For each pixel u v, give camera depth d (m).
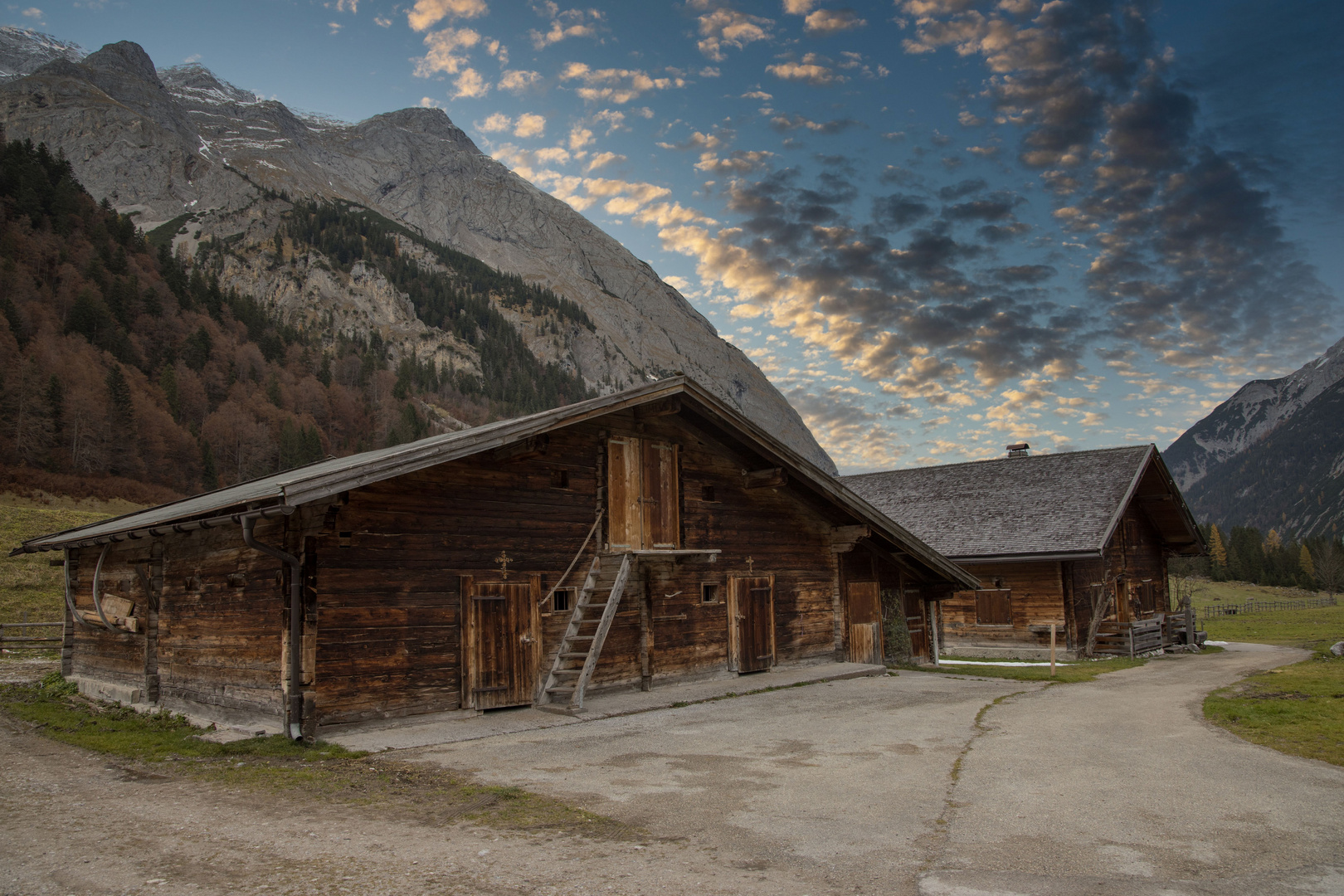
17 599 33.41
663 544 16.42
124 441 103.31
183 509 14.53
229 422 128.50
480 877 5.80
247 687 11.86
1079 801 7.79
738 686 16.28
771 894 5.47
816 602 19.72
